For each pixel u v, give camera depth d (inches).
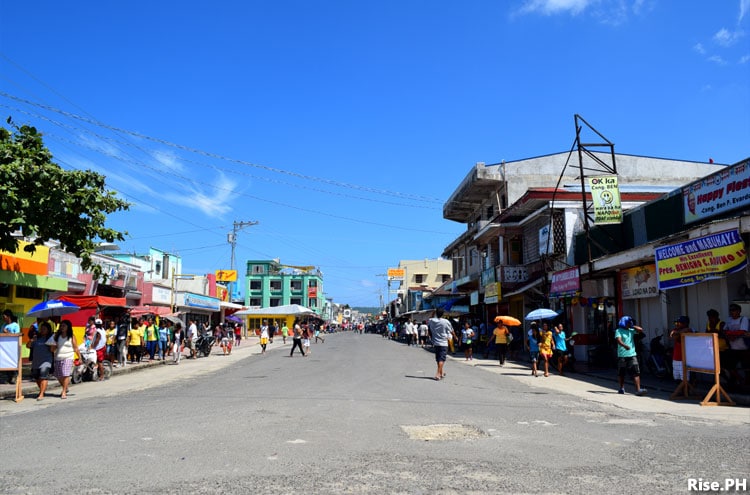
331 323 5280.5
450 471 237.3
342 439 302.0
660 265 597.0
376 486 215.6
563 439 305.0
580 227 973.8
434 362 937.5
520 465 247.8
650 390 557.3
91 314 797.2
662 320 698.8
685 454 268.7
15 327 613.3
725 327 509.0
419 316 2842.0
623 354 523.2
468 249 1740.9
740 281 575.2
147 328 1002.1
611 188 773.3
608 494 207.0
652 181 1299.2
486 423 354.0
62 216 569.0
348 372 734.5
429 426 341.7
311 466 245.3
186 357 1159.0
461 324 1598.2
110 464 249.3
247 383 612.7
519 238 1295.5
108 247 1626.5
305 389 542.3
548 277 1019.9
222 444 289.1
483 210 1626.5
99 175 580.4
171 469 240.7
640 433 322.7
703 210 621.0
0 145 515.8
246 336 2438.5
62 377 516.4
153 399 483.2
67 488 213.6
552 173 1478.8
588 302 847.1
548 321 1018.1
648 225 741.9
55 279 812.6
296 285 4286.4
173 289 1481.3
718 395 442.0
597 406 439.5
